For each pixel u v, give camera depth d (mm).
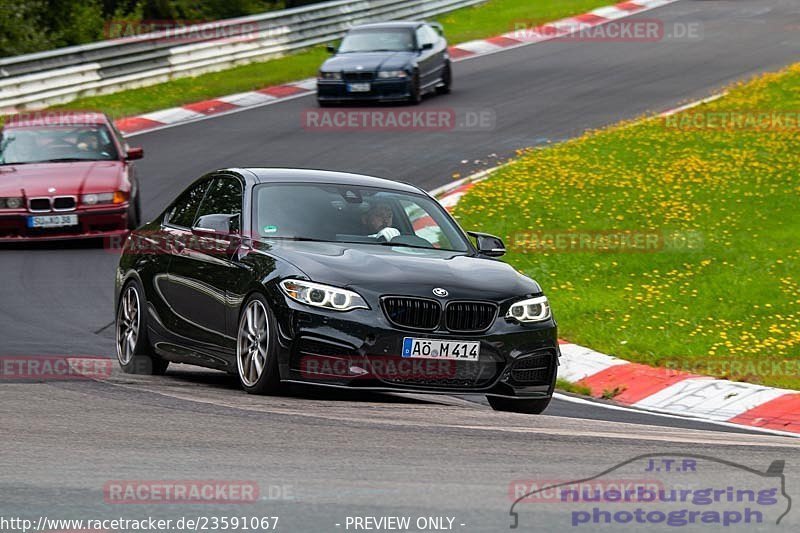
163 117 92125
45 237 56375
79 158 60312
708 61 111938
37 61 95375
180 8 148250
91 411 26766
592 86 101625
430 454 22844
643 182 66188
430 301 28547
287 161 76562
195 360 32312
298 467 21453
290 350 28281
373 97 93062
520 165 71625
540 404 30500
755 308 43625
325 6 125312
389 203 33000
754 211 59500
